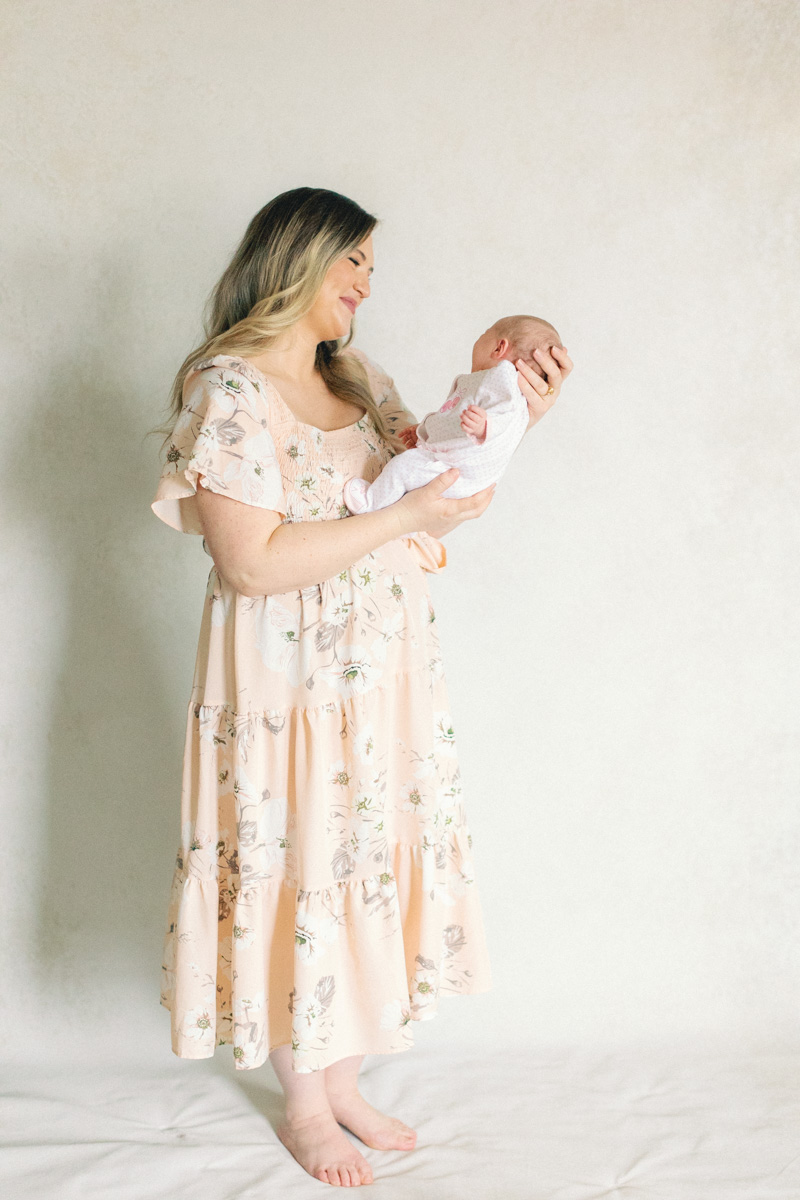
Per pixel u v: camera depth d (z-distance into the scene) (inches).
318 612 53.3
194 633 73.1
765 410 73.2
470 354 72.4
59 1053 73.0
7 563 71.6
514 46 71.2
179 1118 64.6
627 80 71.6
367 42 70.9
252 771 53.1
